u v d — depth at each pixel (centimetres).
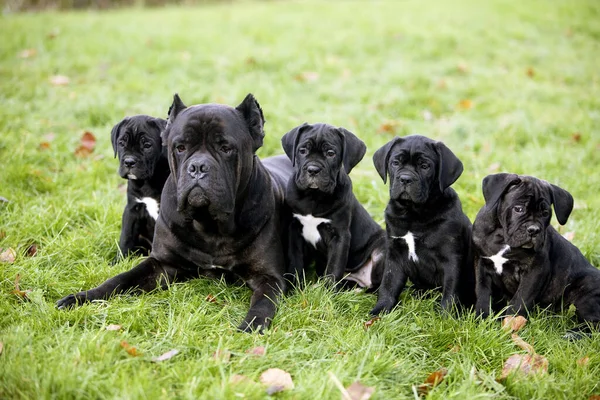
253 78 1125
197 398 341
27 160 750
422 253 547
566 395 397
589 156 862
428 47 1393
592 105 1091
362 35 1454
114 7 2150
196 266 520
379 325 455
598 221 653
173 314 445
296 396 349
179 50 1301
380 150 557
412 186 515
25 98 976
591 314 497
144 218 601
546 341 458
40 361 368
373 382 376
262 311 459
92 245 577
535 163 820
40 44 1255
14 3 1980
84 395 340
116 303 460
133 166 567
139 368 370
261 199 515
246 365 382
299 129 581
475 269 534
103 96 972
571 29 1658
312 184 541
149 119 595
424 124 957
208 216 479
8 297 467
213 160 459
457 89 1137
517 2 1939
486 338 441
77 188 704
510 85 1183
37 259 524
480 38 1504
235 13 1789
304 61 1234
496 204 512
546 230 512
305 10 1819
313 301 485
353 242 604
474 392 382
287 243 579
